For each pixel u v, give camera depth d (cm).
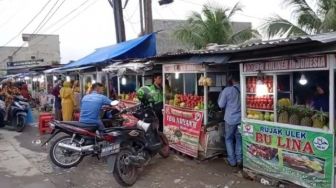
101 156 618
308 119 529
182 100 812
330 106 490
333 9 1311
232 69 755
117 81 1244
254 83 625
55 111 1361
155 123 748
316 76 614
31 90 2677
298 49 512
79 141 676
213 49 689
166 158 789
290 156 554
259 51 581
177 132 823
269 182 591
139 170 693
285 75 612
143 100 863
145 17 1383
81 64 1384
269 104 604
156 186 612
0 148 927
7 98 1270
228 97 694
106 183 632
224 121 754
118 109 785
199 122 755
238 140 700
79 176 670
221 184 612
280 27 1498
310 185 525
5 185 620
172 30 2123
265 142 598
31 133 1169
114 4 1490
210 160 760
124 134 628
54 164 711
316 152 513
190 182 627
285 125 559
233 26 2312
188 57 762
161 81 922
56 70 1708
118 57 1216
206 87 739
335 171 495
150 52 1255
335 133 494
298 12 1503
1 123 1289
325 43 468
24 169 718
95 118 679
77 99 1467
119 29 1491
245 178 638
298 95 621
